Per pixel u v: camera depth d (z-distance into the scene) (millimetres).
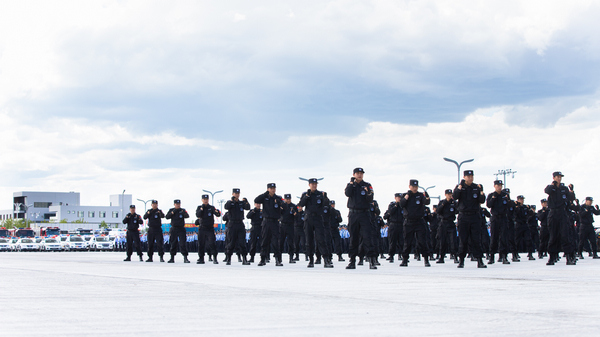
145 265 19281
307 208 17062
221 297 8156
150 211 23812
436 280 10859
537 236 25234
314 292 8766
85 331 5387
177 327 5594
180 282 10898
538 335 5043
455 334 5117
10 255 37375
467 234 15883
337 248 22797
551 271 13562
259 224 22078
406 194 17250
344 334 5168
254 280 11297
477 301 7449
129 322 5914
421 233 17281
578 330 5285
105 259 27031
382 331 5301
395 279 11211
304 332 5281
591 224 21594
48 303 7562
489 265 17266
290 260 22141
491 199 18234
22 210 186875
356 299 7777
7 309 6973
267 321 5938
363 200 15594
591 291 8586
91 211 185000
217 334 5203
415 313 6422
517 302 7320
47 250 61906
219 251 41312
